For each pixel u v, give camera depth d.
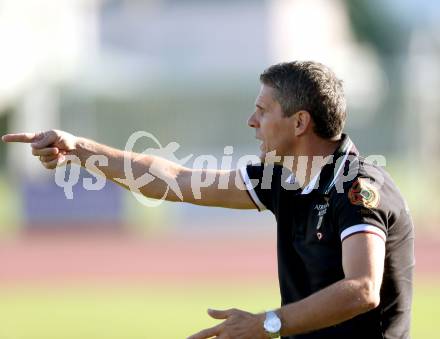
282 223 15.18
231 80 106.12
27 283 50.06
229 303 42.22
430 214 80.69
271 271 53.62
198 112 104.50
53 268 55.97
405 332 14.83
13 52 99.25
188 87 106.69
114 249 65.00
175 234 72.75
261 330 13.16
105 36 127.62
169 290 46.88
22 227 75.44
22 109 103.38
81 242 68.88
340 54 148.12
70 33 107.94
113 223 74.81
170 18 128.25
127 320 38.25
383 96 105.06
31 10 101.12
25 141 16.53
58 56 104.38
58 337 34.59
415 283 48.22
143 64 116.19
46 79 102.94
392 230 14.28
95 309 41.28
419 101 86.62
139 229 75.62
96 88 105.56
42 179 78.38
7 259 60.22
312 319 13.09
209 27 128.12
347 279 13.25
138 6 127.81
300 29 137.00
